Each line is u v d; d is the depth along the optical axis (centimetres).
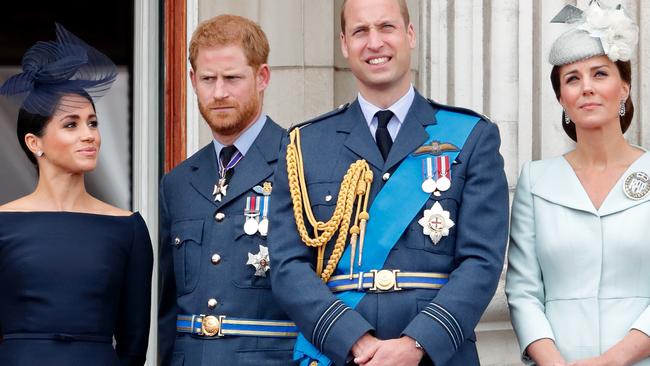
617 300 1244
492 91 1655
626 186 1274
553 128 1625
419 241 1191
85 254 1274
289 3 1727
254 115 1377
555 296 1273
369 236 1198
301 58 1725
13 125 2048
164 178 1425
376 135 1250
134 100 1789
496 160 1223
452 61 1678
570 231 1272
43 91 1292
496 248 1186
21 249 1261
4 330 1261
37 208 1299
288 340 1309
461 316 1148
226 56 1340
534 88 1648
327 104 1730
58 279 1256
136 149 1784
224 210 1351
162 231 1412
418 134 1232
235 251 1327
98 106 2053
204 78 1351
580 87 1297
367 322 1155
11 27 2352
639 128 1593
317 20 1731
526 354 1268
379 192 1214
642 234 1249
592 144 1307
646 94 1591
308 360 1188
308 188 1238
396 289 1179
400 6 1252
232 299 1315
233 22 1362
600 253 1256
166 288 1406
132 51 2170
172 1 1750
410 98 1260
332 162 1243
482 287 1163
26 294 1250
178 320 1351
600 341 1234
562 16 1338
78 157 1298
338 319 1152
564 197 1291
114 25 2269
